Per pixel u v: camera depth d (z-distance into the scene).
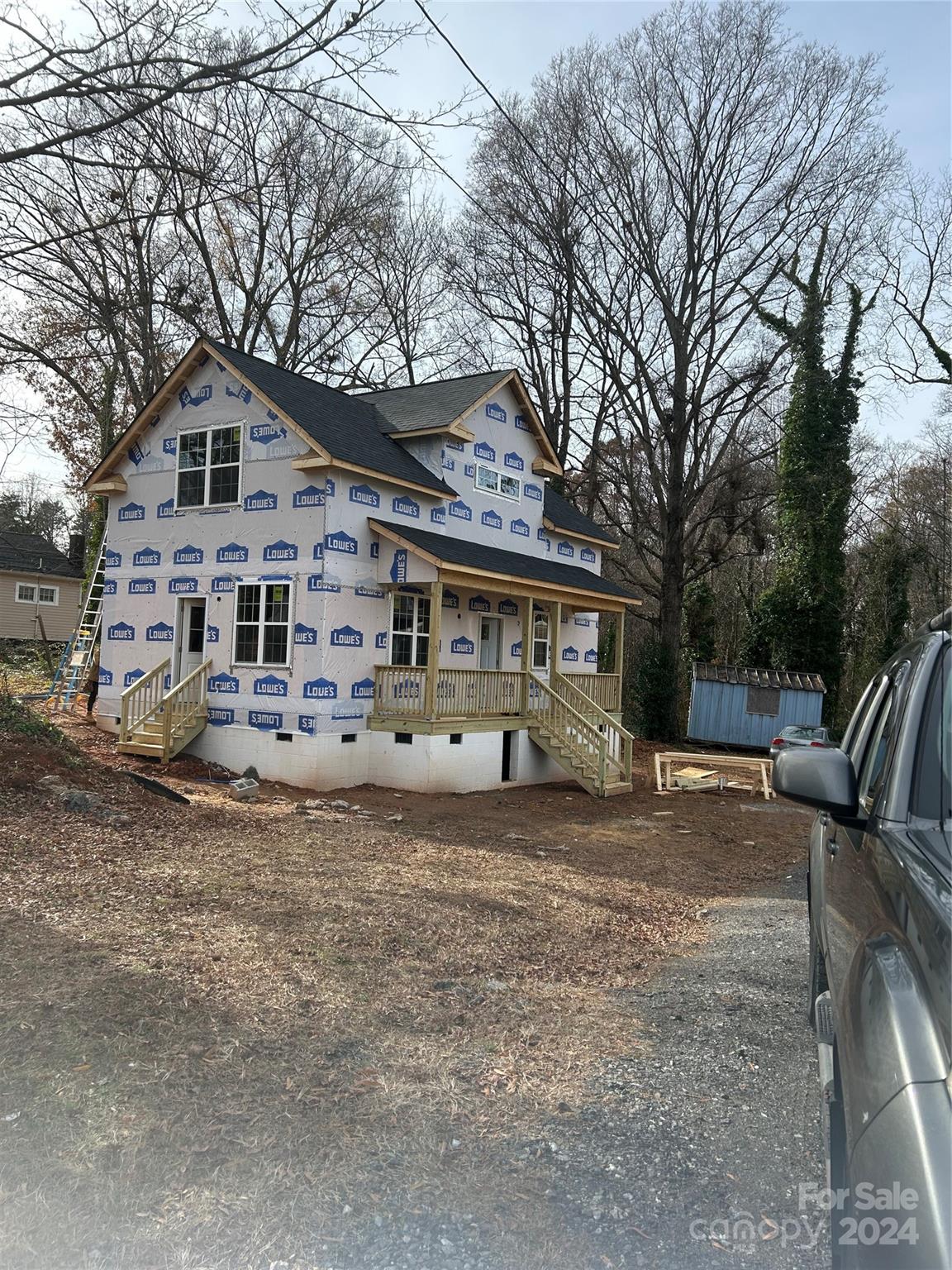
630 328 28.22
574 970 6.13
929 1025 1.61
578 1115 3.76
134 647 18.06
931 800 2.40
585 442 31.31
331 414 16.89
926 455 38.66
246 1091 3.76
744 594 36.41
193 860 8.20
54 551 41.69
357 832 11.06
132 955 5.30
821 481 29.98
